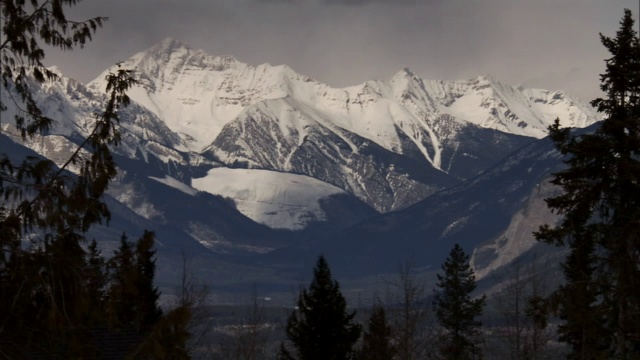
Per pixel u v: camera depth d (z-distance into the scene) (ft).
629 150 205.57
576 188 207.82
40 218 127.54
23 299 124.47
